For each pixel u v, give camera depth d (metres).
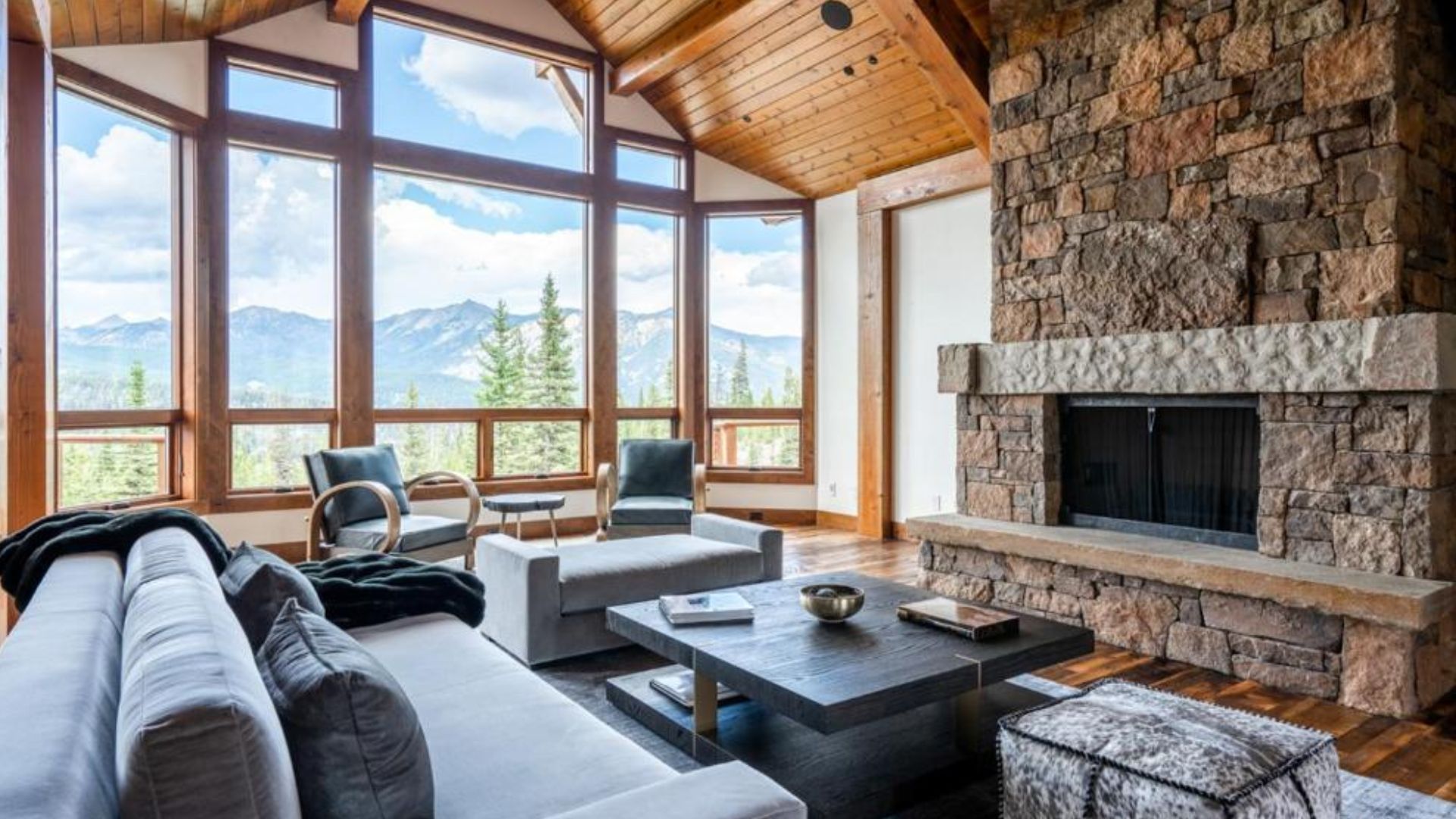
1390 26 2.98
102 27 4.22
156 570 1.60
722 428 7.14
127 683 1.02
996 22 4.33
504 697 1.83
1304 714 2.84
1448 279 3.26
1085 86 3.94
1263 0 3.32
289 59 5.34
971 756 2.32
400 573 2.59
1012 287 4.26
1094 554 3.56
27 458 3.55
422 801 1.22
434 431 6.11
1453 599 2.83
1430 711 2.83
